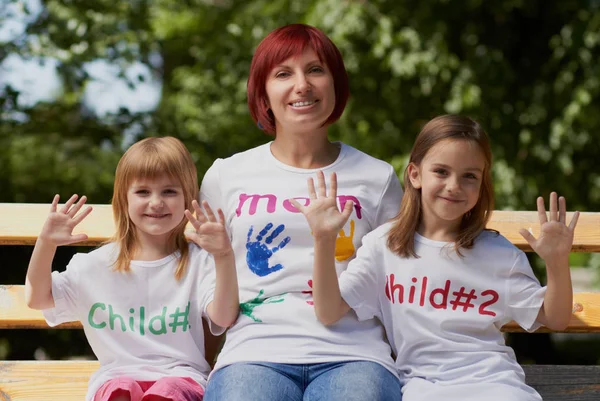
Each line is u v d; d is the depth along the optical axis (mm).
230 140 9445
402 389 3104
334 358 3082
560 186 8984
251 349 3127
